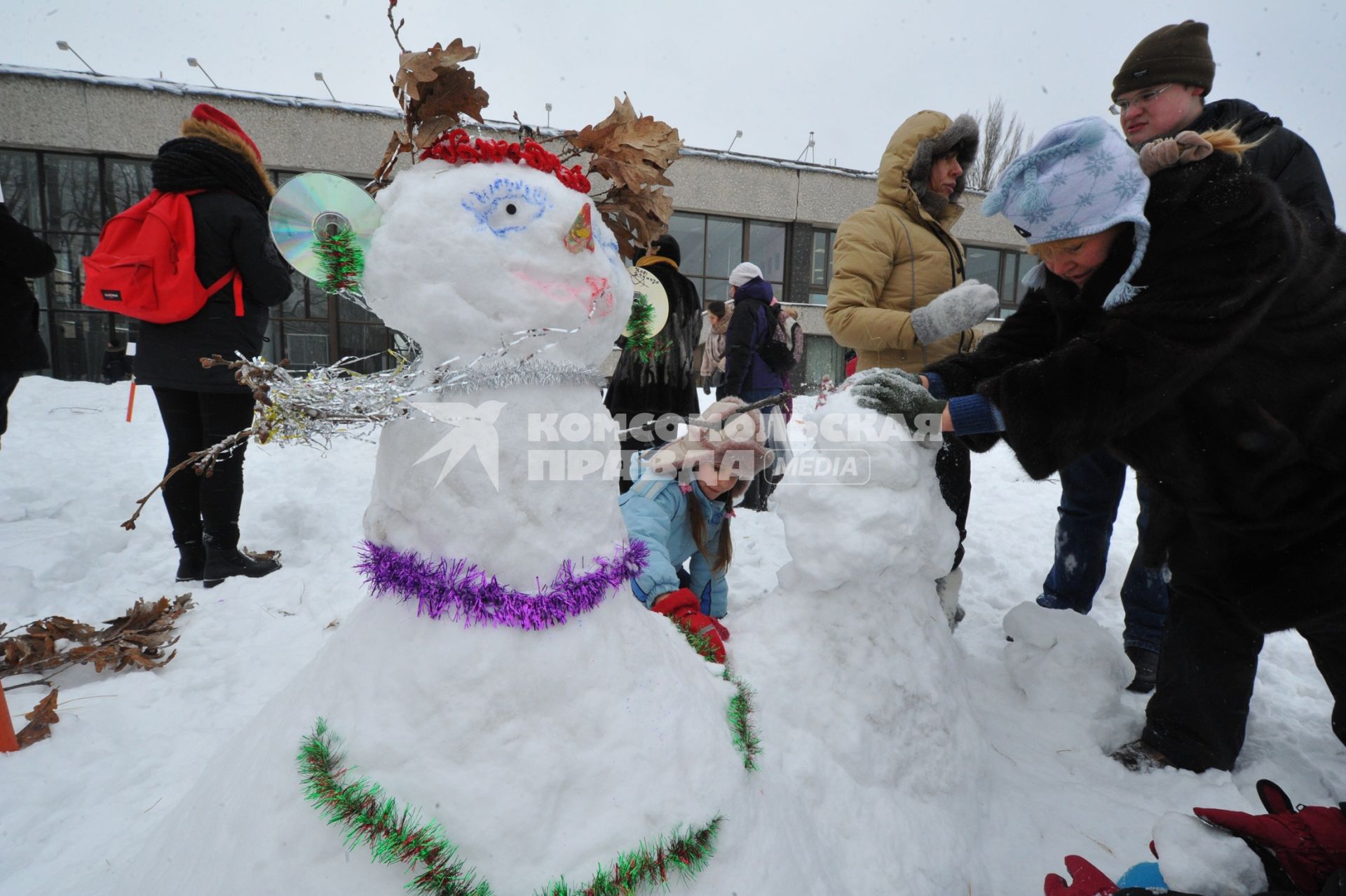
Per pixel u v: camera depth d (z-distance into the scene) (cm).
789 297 1605
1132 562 260
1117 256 168
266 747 112
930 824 156
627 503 200
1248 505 170
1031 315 213
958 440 192
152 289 285
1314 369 157
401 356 124
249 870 100
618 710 110
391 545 115
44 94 1227
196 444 315
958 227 1617
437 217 109
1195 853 134
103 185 1297
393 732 104
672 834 105
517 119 129
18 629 256
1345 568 164
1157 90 241
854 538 158
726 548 232
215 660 250
